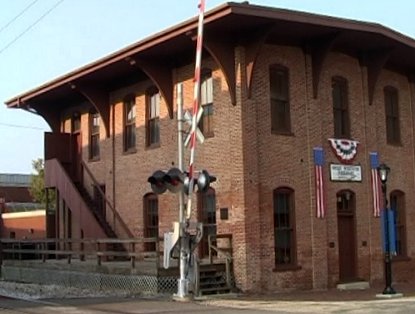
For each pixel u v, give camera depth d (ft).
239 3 63.57
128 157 87.20
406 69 89.30
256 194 69.51
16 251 91.56
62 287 77.71
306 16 68.08
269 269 69.77
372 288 76.28
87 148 96.68
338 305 56.34
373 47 80.48
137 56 76.48
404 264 85.15
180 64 78.23
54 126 103.76
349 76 80.48
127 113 88.89
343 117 79.71
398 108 87.71
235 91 70.13
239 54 69.97
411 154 88.69
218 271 68.74
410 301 59.72
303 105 74.95
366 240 79.77
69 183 93.35
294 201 72.95
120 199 88.48
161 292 65.46
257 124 70.69
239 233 68.80
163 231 79.87
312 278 73.15
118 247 87.10
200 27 58.54
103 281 72.90
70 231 95.61
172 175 58.54
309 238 73.67
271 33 71.15
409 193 87.40
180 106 60.34
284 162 72.49
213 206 73.15
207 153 73.41
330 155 77.10
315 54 75.51
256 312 50.67
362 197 80.02
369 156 81.35
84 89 89.66
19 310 54.24
